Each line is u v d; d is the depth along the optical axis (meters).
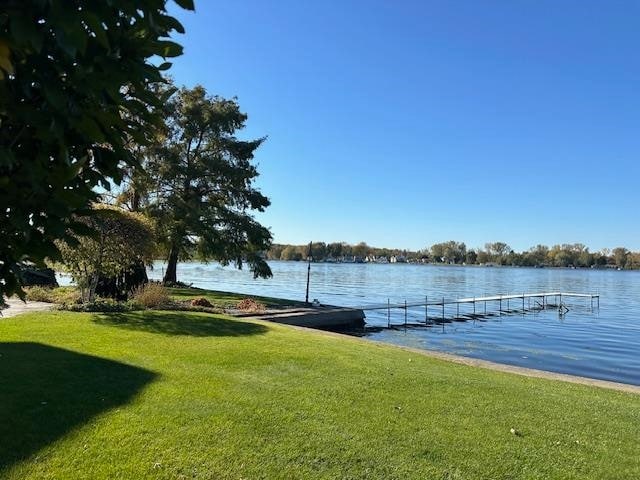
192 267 122.31
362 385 6.70
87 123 1.59
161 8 1.56
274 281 69.00
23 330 9.22
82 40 1.28
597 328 28.88
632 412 6.36
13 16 1.22
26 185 1.52
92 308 12.73
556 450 4.88
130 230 13.77
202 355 8.02
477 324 30.45
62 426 4.68
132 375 6.53
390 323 29.17
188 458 4.21
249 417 5.18
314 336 11.37
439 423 5.41
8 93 1.45
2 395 5.36
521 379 8.16
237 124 28.98
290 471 4.12
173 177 25.28
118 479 3.84
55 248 1.69
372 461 4.38
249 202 28.36
